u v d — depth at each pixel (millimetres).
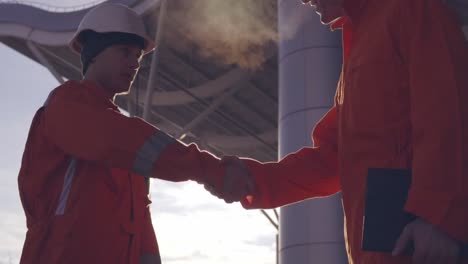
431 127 2396
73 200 2904
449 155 2344
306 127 18047
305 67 18594
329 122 3643
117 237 2963
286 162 3666
